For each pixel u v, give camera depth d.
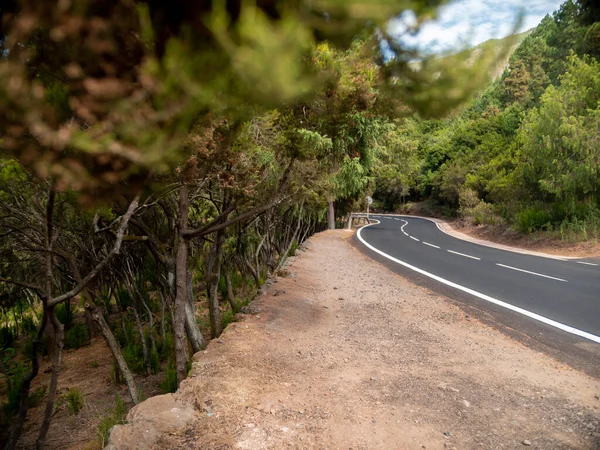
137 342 10.35
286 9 1.44
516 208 24.69
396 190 61.25
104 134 1.59
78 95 1.71
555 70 54.09
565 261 14.76
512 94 59.03
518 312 7.77
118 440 3.24
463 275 11.96
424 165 57.09
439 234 28.47
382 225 38.75
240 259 13.74
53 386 3.97
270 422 3.61
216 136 3.29
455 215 46.22
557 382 4.62
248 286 14.23
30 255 7.05
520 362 5.24
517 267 13.42
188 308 7.06
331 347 5.68
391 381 4.59
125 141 1.62
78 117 1.76
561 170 20.09
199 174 3.85
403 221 45.44
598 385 4.55
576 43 27.61
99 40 1.55
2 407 6.43
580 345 5.93
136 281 10.81
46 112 1.66
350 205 35.38
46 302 3.71
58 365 3.97
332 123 3.83
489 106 54.50
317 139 5.14
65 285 11.46
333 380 4.59
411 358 5.34
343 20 1.46
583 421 3.75
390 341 6.02
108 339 5.50
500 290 9.79
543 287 10.09
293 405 3.93
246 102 1.83
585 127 18.73
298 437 3.40
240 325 6.39
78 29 1.49
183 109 1.57
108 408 6.83
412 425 3.66
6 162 2.71
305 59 2.05
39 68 1.75
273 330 6.24
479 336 6.33
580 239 18.06
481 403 4.10
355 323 6.91
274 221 15.41
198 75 1.54
